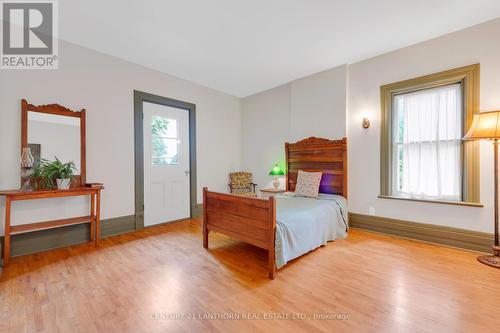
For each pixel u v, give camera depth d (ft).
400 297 5.81
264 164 15.97
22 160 8.19
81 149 9.73
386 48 10.16
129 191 11.35
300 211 8.63
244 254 8.64
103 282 6.57
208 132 15.16
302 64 11.74
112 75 10.77
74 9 7.50
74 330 4.69
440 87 9.47
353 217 11.68
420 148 9.96
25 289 6.17
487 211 8.33
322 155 12.35
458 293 5.95
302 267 7.53
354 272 7.16
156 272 7.20
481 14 7.84
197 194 14.51
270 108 15.56
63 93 9.41
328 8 7.50
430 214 9.55
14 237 8.33
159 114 12.71
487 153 8.32
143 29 8.68
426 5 7.34
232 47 10.04
